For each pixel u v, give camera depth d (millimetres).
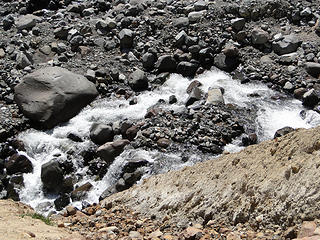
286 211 5348
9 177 10047
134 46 13250
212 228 5988
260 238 5230
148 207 7281
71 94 11258
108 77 12273
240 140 10391
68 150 10414
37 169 10234
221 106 11250
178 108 11117
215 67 12773
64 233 6395
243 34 13250
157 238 5996
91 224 7164
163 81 12352
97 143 10516
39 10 15008
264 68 12508
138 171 9594
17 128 10891
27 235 5809
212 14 13875
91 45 13312
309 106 11281
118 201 8023
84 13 14625
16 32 13820
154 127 10531
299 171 5504
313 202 5145
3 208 7699
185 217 6531
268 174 5926
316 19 13797
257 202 5738
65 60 12773
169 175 7734
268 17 14023
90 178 10008
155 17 14047
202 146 10023
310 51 12688
